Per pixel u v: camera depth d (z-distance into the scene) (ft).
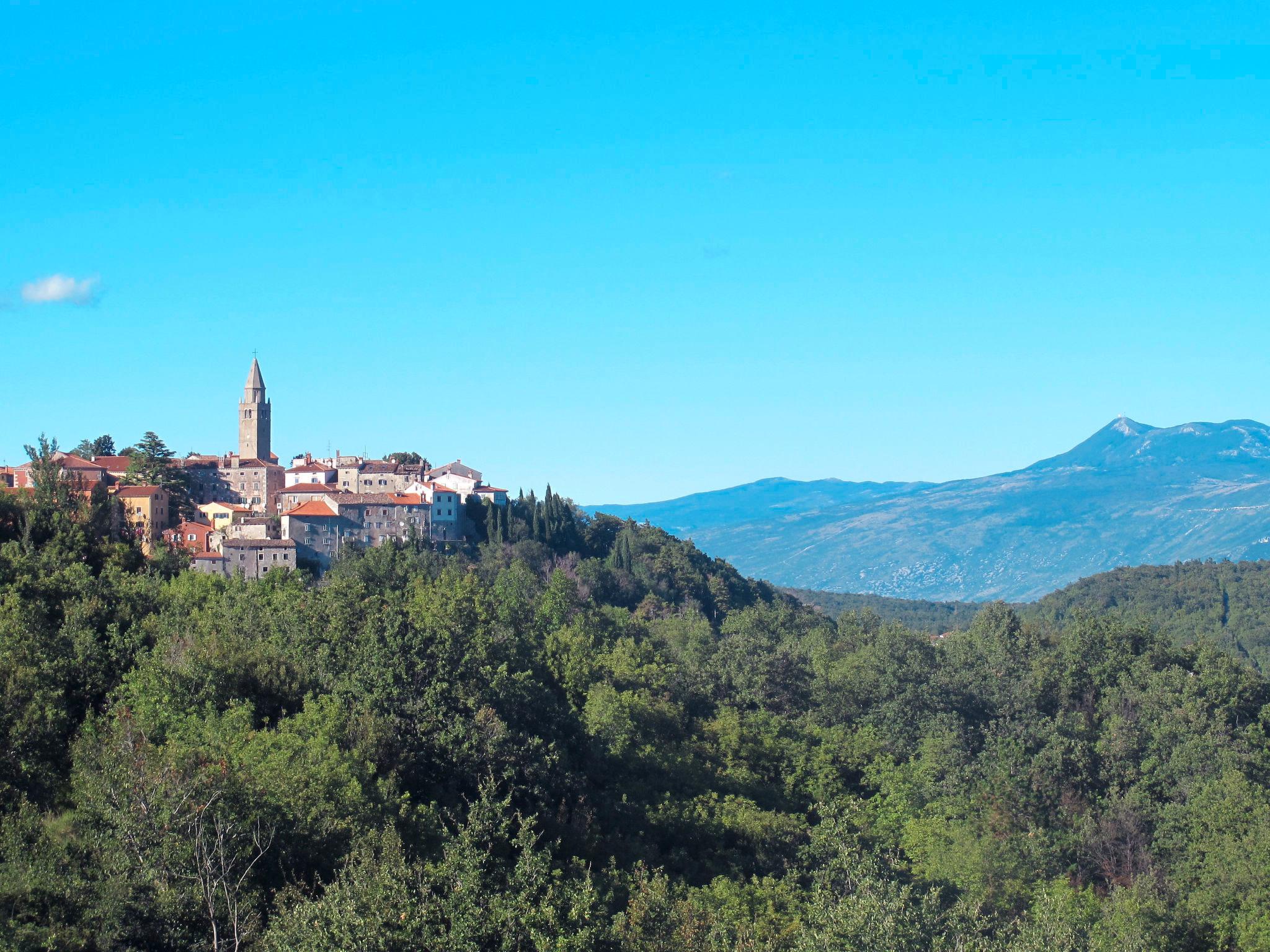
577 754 333.62
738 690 490.49
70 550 430.20
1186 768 384.47
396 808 230.68
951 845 318.65
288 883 185.16
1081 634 499.51
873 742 427.33
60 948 170.09
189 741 225.97
